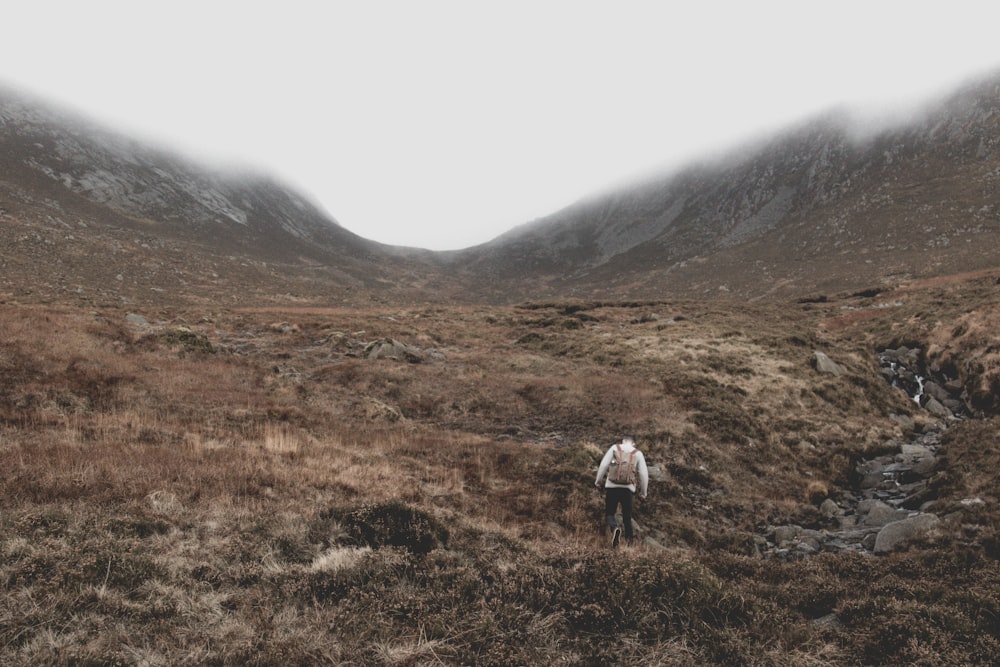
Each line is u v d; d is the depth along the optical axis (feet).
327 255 647.15
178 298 251.80
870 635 18.04
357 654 14.98
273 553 20.93
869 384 80.12
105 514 21.90
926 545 29.84
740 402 68.49
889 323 112.37
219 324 116.98
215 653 14.32
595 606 18.48
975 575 23.84
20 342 56.08
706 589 19.97
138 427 37.88
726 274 420.36
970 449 47.80
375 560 20.54
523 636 17.04
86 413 41.50
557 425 59.16
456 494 35.01
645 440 53.83
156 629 15.11
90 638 14.19
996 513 31.30
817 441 59.00
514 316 168.45
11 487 23.06
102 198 459.32
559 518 35.53
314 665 14.28
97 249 289.12
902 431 64.18
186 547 20.48
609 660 16.03
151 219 472.85
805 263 375.45
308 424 49.26
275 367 74.23
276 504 26.07
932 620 18.44
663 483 44.98
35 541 18.60
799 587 24.07
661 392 70.64
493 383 75.36
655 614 18.40
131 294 232.53
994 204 340.59
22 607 14.87
